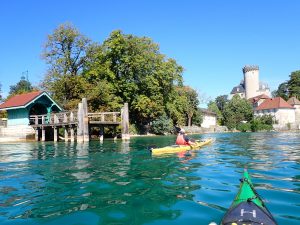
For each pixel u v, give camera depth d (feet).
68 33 145.48
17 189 30.37
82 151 64.49
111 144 83.61
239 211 17.79
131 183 32.19
